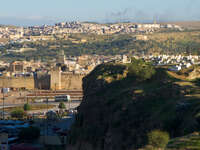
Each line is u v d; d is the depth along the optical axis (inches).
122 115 5698.8
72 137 6860.2
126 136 5236.2
